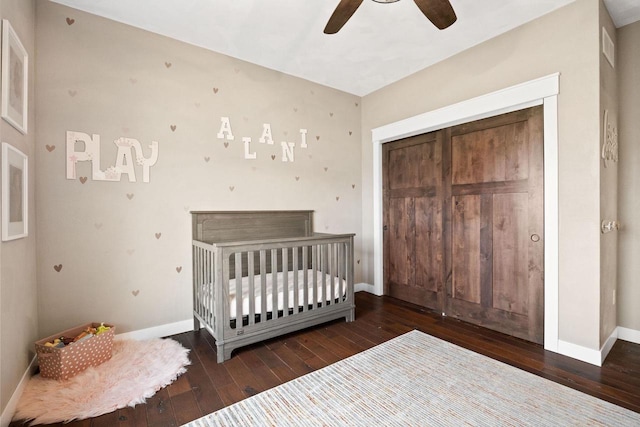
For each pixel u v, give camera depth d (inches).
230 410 61.6
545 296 88.0
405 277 134.8
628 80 92.4
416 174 128.9
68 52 82.6
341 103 143.8
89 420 58.8
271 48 105.8
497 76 97.5
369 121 147.5
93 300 86.6
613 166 88.8
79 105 84.0
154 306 96.3
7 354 57.7
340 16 65.1
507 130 98.5
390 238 141.6
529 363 79.9
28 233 71.4
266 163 120.1
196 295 100.1
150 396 66.2
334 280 108.0
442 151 118.3
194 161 103.3
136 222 93.0
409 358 83.3
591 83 77.9
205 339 95.5
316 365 79.8
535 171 91.9
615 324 93.2
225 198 110.0
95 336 75.8
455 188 114.0
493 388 68.6
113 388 67.5
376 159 143.3
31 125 75.2
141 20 89.7
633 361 80.2
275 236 122.1
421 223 127.2
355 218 149.5
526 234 94.4
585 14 78.9
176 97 99.7
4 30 56.5
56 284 81.2
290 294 99.1
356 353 86.5
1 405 54.9
